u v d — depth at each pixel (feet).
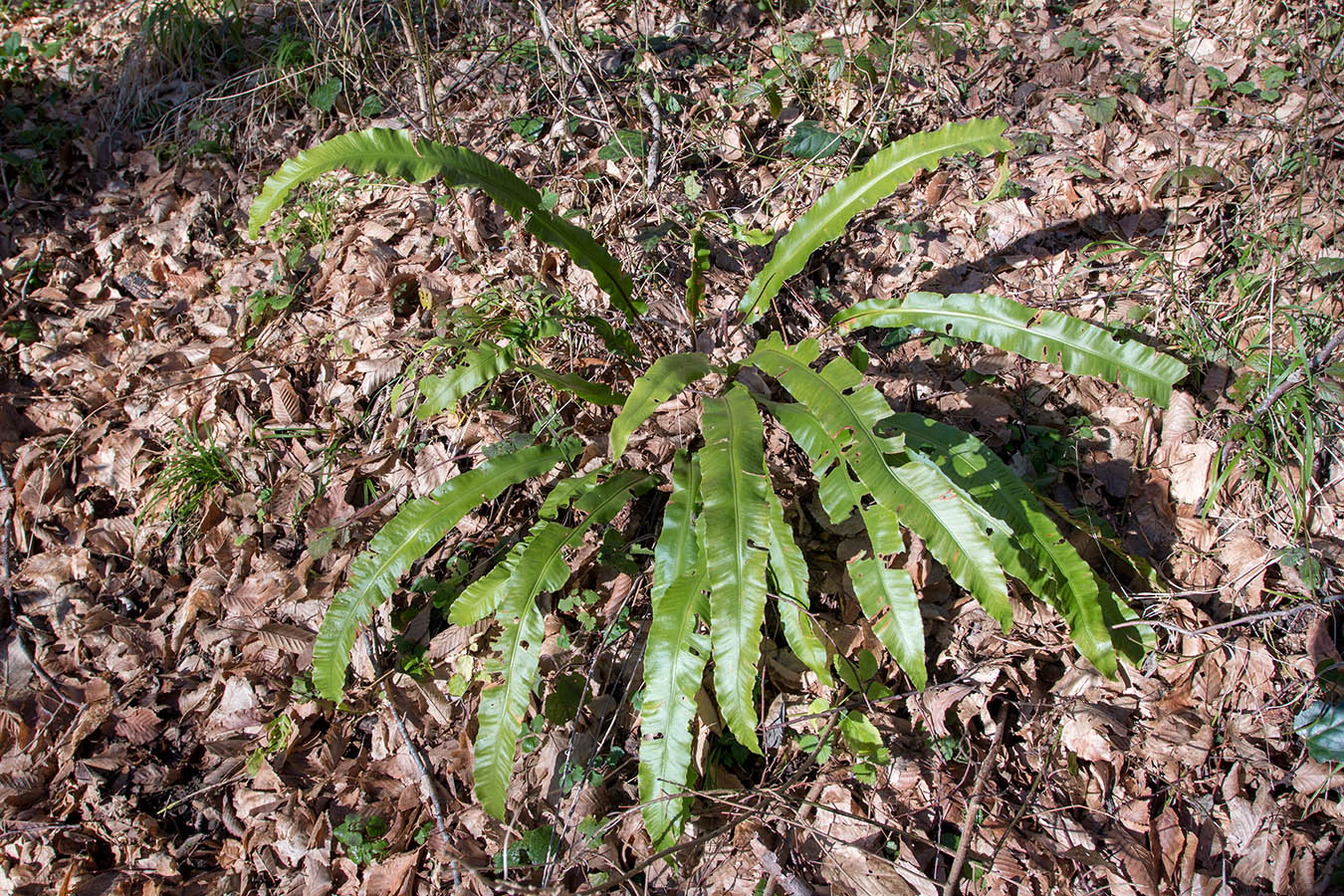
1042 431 10.14
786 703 8.96
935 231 12.01
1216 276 10.97
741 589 7.33
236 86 15.62
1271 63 12.94
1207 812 8.11
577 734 9.00
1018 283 11.42
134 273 13.88
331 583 10.44
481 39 15.51
